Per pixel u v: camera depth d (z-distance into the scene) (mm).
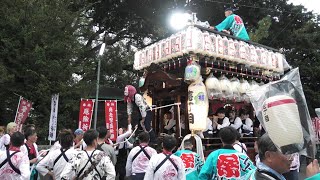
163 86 7406
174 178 4105
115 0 15594
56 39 9922
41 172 4457
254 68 7812
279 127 2088
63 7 10258
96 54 14969
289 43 17688
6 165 3844
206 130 7133
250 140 7848
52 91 9461
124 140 7559
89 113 9422
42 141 10148
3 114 10242
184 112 7512
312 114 16672
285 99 2154
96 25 17141
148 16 16578
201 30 6836
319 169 2082
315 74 16734
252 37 13945
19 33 9258
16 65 9336
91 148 3791
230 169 3434
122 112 15914
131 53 17109
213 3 16484
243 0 17172
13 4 9555
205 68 6977
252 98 2459
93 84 10852
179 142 6805
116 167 7402
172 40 7086
